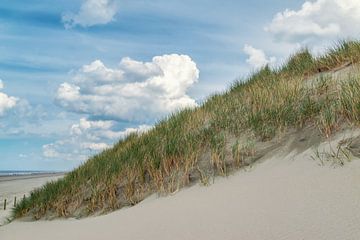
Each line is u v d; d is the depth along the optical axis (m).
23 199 9.56
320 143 5.55
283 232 3.12
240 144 6.73
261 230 3.27
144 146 8.59
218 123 7.78
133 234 4.09
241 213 3.87
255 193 4.44
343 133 5.46
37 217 8.33
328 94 6.91
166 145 7.73
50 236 5.09
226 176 6.06
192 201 5.04
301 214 3.41
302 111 6.65
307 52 10.30
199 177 6.43
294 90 7.56
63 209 7.87
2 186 34.94
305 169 4.75
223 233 3.42
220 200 4.61
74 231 5.07
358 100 5.66
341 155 4.72
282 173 4.93
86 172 9.15
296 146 5.92
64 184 8.93
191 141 7.42
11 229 6.84
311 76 8.90
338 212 3.24
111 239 4.10
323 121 5.84
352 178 3.96
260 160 6.14
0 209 15.31
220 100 9.67
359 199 3.39
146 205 5.86
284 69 10.37
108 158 9.47
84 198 7.99
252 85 9.77
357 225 2.91
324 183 4.06
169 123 9.36
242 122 7.45
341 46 9.21
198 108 9.91
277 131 6.64
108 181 7.77
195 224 3.88
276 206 3.80
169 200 5.71
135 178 7.43
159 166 7.32
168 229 3.94
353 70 7.73
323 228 3.01
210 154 6.88
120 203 7.12
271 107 7.29
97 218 5.93
